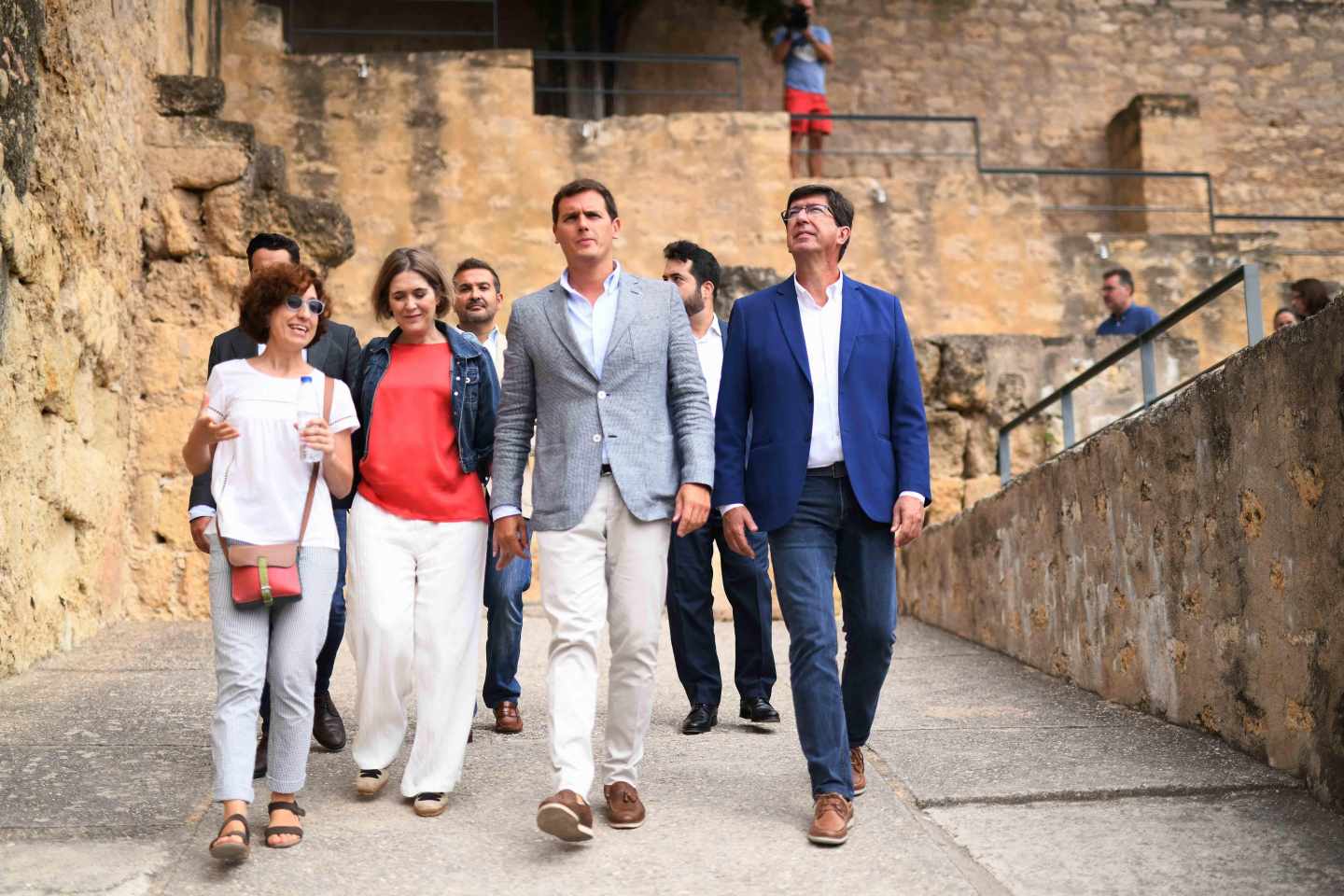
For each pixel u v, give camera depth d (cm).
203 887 329
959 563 776
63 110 627
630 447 375
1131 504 531
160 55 863
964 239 1226
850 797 371
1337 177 1591
